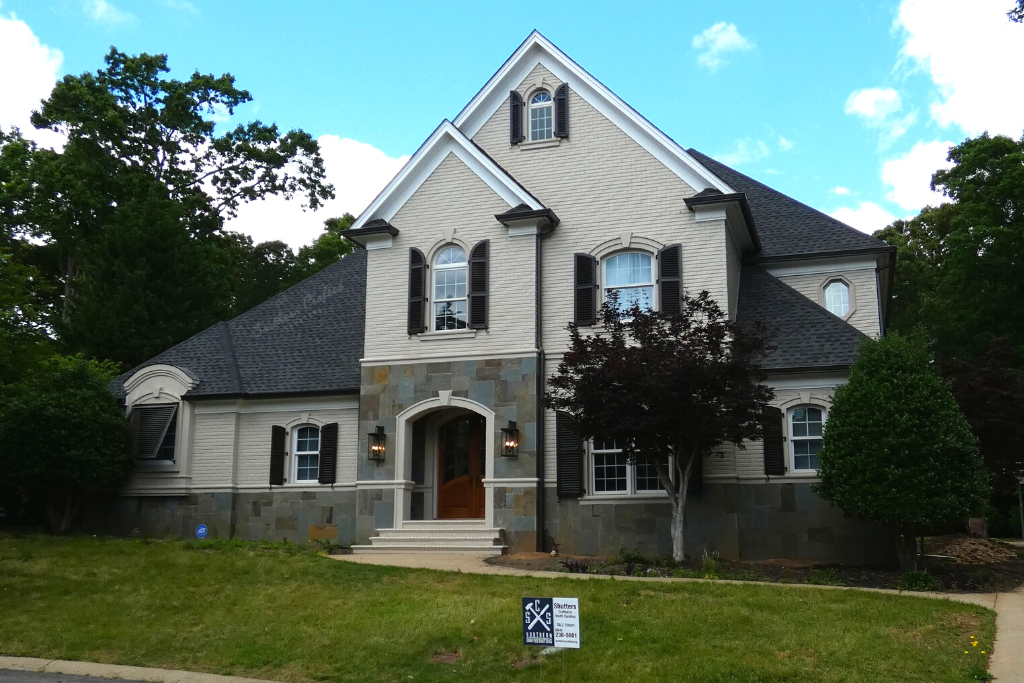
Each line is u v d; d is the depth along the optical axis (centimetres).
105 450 2323
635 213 2205
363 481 2209
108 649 1227
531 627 952
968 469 1644
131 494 2412
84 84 4309
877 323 2378
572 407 1812
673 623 1223
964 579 1652
